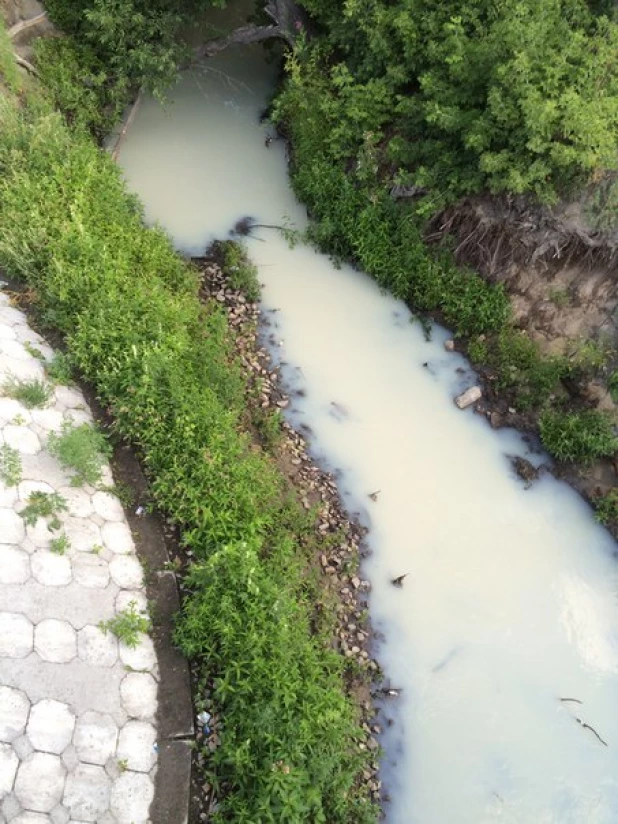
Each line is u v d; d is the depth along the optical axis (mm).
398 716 8969
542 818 8555
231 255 13055
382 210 13164
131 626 7734
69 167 11758
